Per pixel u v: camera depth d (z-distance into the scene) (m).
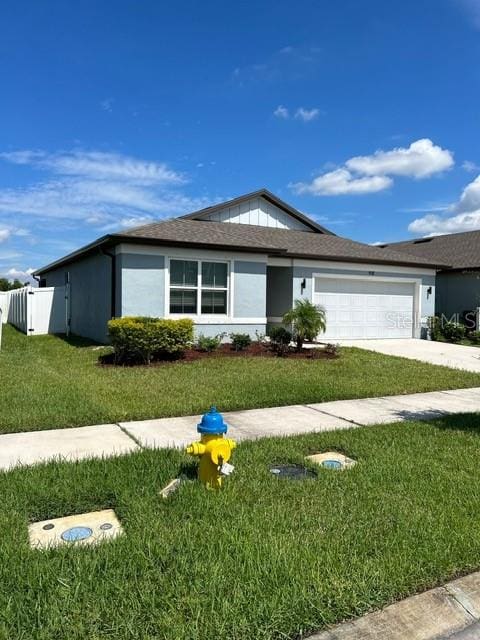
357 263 17.14
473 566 2.92
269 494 3.88
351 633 2.37
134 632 2.25
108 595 2.51
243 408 7.11
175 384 8.55
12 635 2.22
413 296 18.78
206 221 18.62
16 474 4.16
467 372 10.77
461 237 26.53
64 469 4.29
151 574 2.70
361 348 14.68
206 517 3.41
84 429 5.86
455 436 5.69
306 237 19.14
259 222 20.06
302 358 12.23
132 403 7.04
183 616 2.36
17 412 6.28
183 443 5.32
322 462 4.83
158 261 13.16
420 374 10.34
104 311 14.43
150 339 10.83
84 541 3.09
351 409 7.23
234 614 2.38
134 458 4.63
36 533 3.23
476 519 3.49
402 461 4.75
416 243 29.48
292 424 6.29
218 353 12.57
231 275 14.24
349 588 2.62
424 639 2.40
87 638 2.21
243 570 2.74
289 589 2.58
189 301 13.72
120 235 12.41
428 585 2.73
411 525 3.36
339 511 3.58
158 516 3.43
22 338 16.34
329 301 16.92
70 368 10.12
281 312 16.58
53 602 2.44
